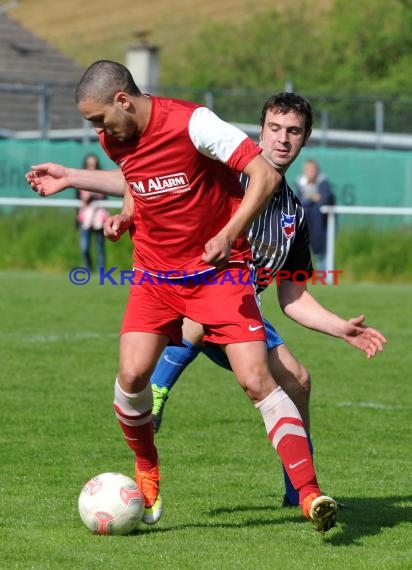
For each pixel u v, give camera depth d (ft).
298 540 36.42
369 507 41.42
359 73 316.81
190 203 35.37
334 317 39.19
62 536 36.58
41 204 148.25
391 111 193.67
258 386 35.22
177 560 33.78
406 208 148.97
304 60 329.93
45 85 174.09
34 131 229.25
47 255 148.25
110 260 143.54
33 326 92.43
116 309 104.88
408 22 322.96
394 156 159.74
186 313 36.27
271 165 36.70
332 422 58.03
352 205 159.94
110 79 34.27
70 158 155.12
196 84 330.34
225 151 34.24
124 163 35.53
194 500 42.09
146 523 37.73
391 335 91.81
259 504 41.63
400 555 34.73
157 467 38.45
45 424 55.83
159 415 42.22
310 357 80.84
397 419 59.11
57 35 424.46
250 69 331.98
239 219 33.65
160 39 391.65
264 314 106.11
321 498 33.53
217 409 61.05
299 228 40.68
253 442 52.95
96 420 57.00
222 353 41.78
